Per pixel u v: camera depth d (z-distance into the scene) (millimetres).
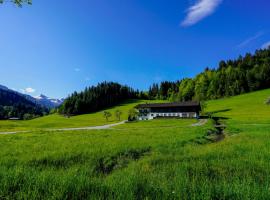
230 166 10008
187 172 8672
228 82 165875
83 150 17609
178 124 67375
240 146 16547
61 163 14227
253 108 105250
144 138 26375
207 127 43219
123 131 41688
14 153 17125
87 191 5477
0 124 80875
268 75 155125
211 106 132000
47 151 17594
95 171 11656
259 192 5535
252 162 10656
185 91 189000
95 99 180375
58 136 32500
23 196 5027
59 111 178125
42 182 5895
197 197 5191
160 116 103438
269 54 197625
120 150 17453
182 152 16422
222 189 5809
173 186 6004
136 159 15148
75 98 176375
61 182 5816
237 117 80188
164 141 22875
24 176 6387
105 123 94750
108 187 5727
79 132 41375
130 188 5637
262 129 33719
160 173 9094
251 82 156875
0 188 5359
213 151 14703
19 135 35906
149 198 5141
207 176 8367
